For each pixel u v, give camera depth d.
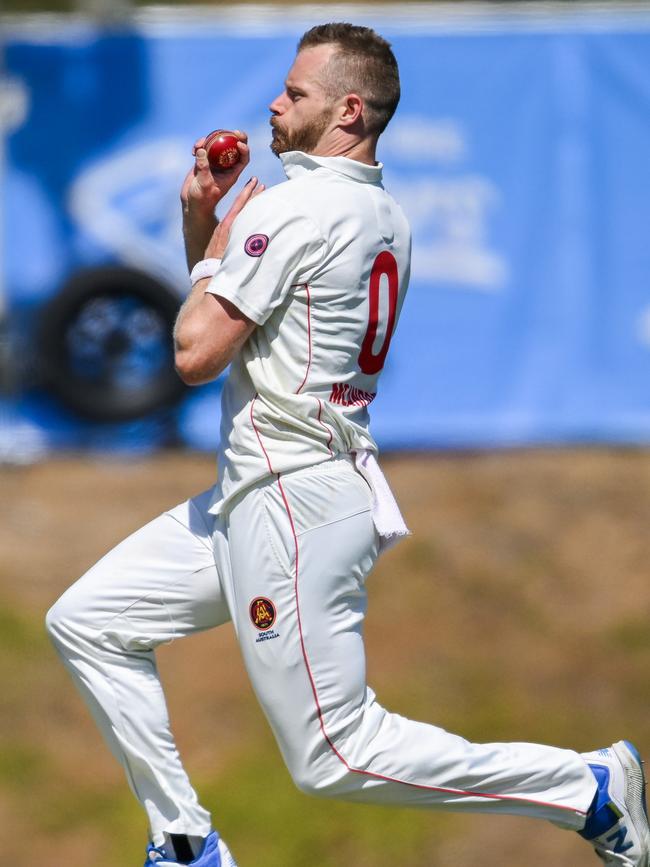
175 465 39.22
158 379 39.06
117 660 15.07
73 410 39.03
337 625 14.38
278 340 14.20
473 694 34.41
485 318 39.12
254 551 14.26
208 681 34.50
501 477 39.12
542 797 14.83
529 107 38.91
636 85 38.84
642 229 39.09
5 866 31.48
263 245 13.88
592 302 39.16
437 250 39.00
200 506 15.25
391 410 39.34
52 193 38.84
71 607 15.03
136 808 32.31
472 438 39.69
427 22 38.72
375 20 38.72
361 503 14.45
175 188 38.94
